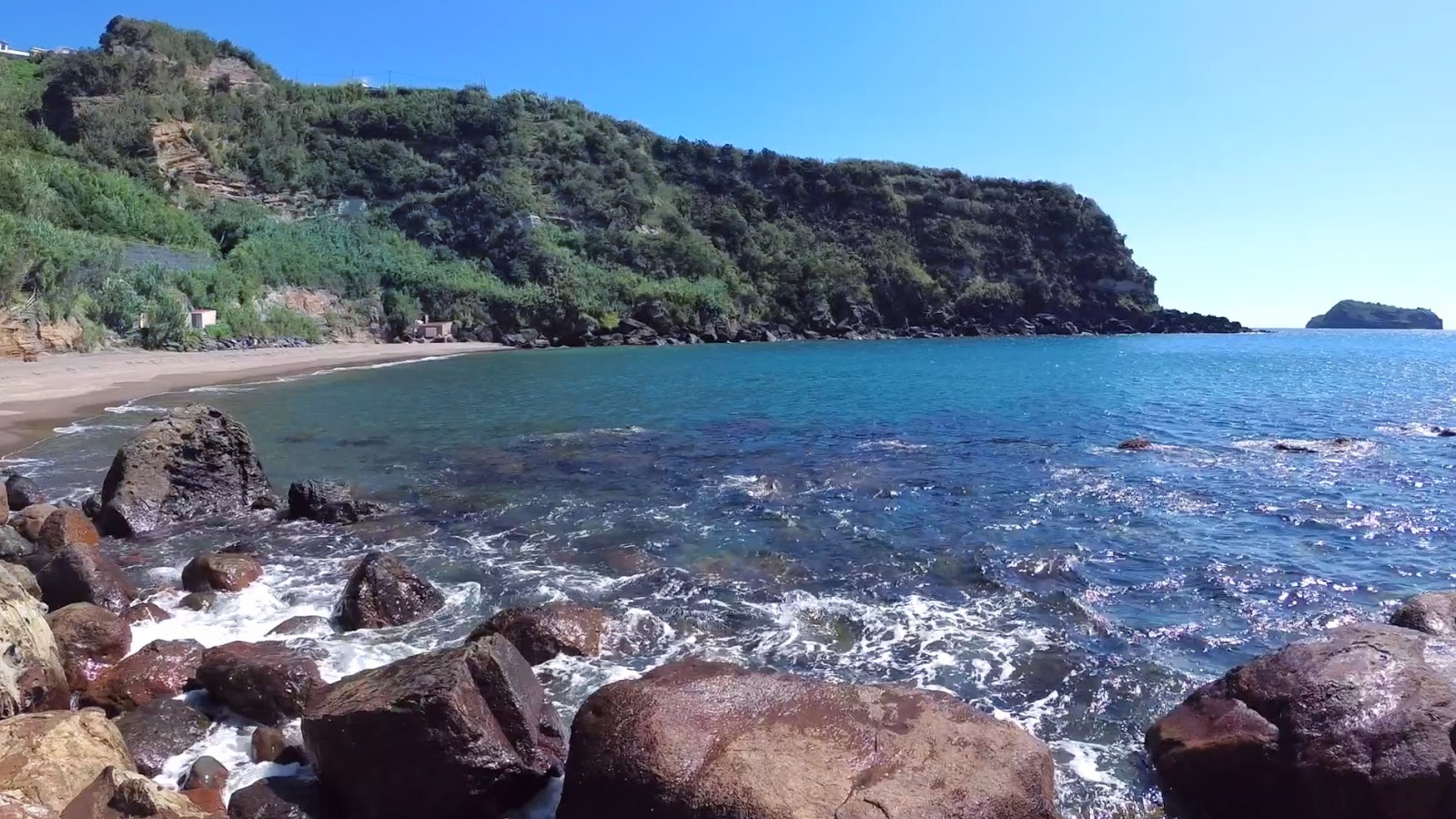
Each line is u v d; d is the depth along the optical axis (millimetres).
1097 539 13047
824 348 75312
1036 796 5441
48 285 41125
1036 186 125250
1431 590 10789
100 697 7734
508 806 6191
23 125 72188
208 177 79562
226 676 7633
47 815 5082
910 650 9047
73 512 12680
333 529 13898
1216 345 87188
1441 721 5754
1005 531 13469
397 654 8852
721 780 5168
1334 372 47812
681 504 15344
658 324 82125
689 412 28781
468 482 17328
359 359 52906
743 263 101500
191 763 6773
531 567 11812
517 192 89750
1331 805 5750
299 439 22766
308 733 6402
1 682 6684
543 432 24109
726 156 118188
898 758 5453
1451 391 35938
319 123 93688
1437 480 17016
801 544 12828
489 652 6723
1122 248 123000
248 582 10938
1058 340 95625
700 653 8945
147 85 85938
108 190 62031
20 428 23234
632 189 100750
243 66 104688
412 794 6051
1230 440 22562
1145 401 31906
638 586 10992
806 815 4895
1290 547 12609
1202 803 6371
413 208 85875
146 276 49062
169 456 14617
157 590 10727
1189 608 10227
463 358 58125
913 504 15297
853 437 23219
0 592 7398
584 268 86312
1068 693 8062
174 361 43719
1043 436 23328
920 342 89062
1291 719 6160
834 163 121562
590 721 5961
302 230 74562
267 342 55094
